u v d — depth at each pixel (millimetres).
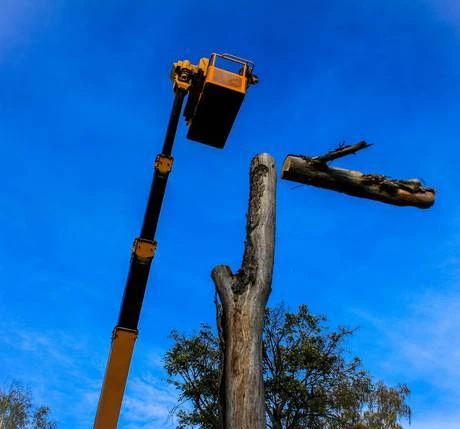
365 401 17172
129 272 11000
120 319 10719
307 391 15906
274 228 4055
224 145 11711
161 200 11523
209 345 16703
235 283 3812
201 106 11078
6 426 26609
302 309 16500
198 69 11594
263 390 3506
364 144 4102
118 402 10203
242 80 11125
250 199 4199
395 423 18781
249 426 3330
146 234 11266
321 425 15828
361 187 4488
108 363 10438
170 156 11922
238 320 3662
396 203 4578
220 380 3645
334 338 16609
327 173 4402
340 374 16359
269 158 4309
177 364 16172
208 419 15789
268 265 3863
